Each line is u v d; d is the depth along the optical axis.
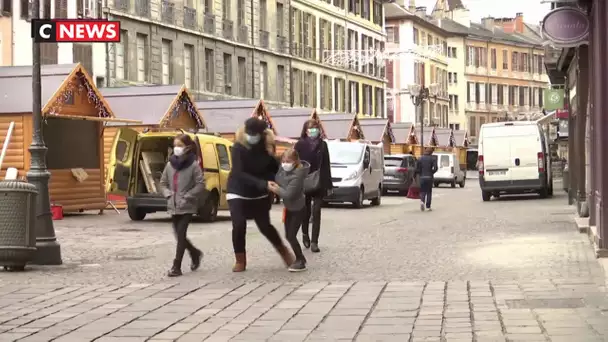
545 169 34.97
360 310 9.43
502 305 9.48
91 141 28.20
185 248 13.00
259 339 8.04
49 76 26.25
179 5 51.34
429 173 29.48
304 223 16.12
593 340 7.55
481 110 119.06
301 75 68.38
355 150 32.41
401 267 13.17
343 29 77.06
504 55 123.44
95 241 18.56
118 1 45.41
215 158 25.06
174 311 9.53
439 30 109.25
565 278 11.43
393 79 100.12
